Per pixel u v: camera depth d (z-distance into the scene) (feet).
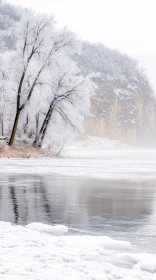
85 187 62.49
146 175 85.46
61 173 88.17
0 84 166.09
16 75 159.33
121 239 28.84
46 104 166.09
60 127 170.50
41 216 37.70
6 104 166.81
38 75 161.99
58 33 164.86
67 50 167.02
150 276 19.85
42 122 168.86
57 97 165.58
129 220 36.24
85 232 30.94
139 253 24.07
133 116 546.67
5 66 166.71
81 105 168.35
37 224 31.76
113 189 60.29
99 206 44.14
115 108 536.01
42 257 22.07
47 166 108.99
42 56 163.22
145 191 58.13
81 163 126.11
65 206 43.93
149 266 21.47
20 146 162.40
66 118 167.22
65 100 166.71
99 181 72.13
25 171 92.22
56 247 24.48
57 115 169.27
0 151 148.46
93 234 30.27
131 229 32.40
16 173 87.35
